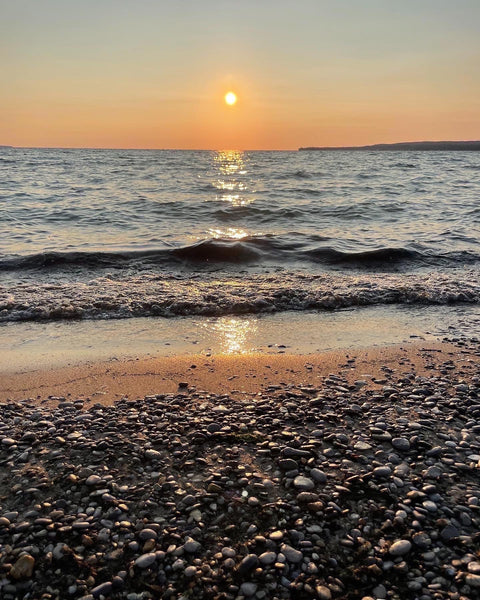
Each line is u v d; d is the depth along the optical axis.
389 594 0.95
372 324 2.70
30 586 0.96
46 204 7.73
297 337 2.48
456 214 7.03
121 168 18.50
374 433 1.50
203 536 1.09
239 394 1.81
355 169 18.97
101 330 2.56
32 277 3.62
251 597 0.95
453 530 1.10
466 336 2.49
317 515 1.15
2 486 1.24
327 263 4.21
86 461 1.35
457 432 1.52
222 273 3.85
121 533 1.09
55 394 1.81
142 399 1.77
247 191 10.51
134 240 5.14
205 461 1.36
